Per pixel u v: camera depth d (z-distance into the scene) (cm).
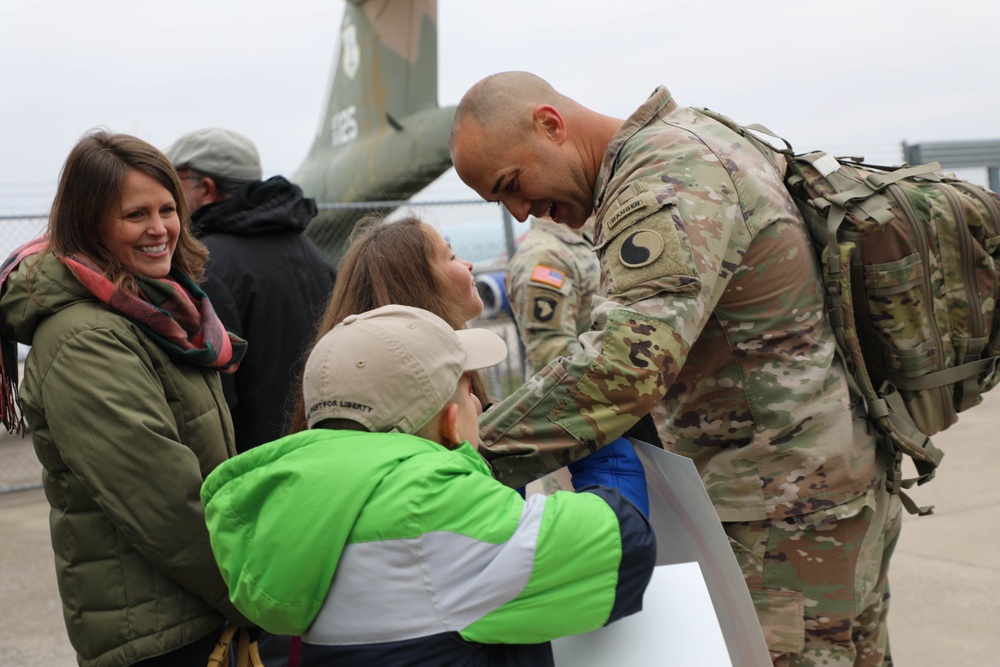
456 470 111
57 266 159
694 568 127
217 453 172
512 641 108
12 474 738
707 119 177
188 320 171
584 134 182
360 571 108
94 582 157
